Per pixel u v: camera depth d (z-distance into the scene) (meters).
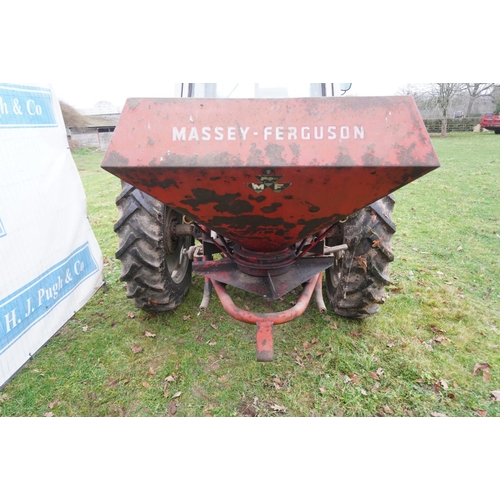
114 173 1.58
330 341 2.93
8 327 2.57
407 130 1.51
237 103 1.55
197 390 2.53
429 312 3.32
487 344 2.95
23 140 2.74
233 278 2.39
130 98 1.58
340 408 2.40
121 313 3.36
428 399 2.46
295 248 2.50
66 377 2.65
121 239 2.73
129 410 2.40
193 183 1.62
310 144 1.51
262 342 2.04
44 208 2.94
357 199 1.71
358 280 2.71
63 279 3.16
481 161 11.41
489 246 4.78
